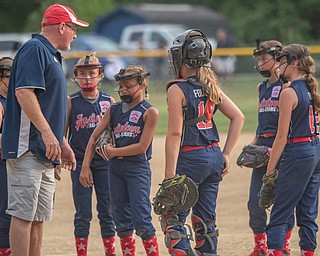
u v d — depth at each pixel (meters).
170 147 13.51
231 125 14.49
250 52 49.69
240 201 23.36
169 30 76.50
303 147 14.24
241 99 49.81
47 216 14.42
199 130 13.79
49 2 92.50
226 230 20.05
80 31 91.56
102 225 16.75
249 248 17.86
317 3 91.06
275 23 90.69
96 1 94.75
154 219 21.47
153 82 53.69
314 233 14.75
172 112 13.56
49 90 13.98
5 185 15.05
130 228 15.73
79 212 16.55
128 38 77.44
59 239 19.56
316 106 14.36
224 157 14.31
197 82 13.82
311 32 93.25
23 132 13.88
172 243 13.64
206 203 14.13
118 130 15.55
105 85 54.03
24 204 13.89
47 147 13.60
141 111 15.43
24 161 13.90
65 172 28.05
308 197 14.71
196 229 14.20
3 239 15.14
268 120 16.44
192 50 13.79
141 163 15.41
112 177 15.64
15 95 13.94
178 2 102.69
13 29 100.00
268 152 16.06
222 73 53.12
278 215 14.46
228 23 86.81
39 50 13.84
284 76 14.66
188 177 13.67
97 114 16.83
